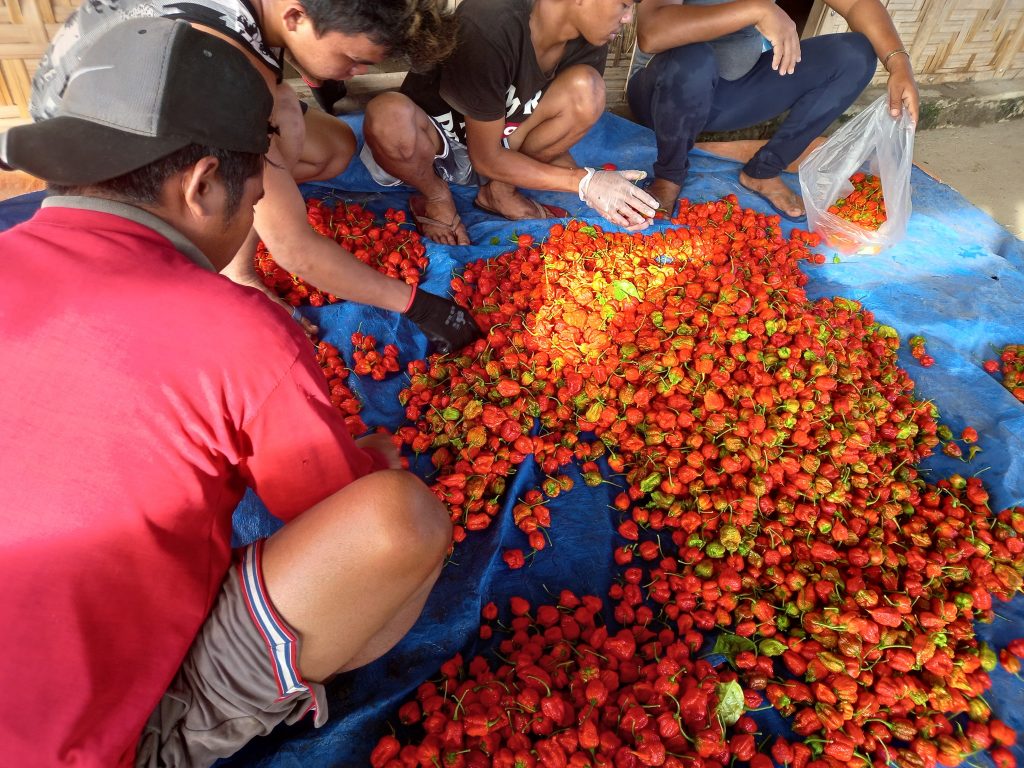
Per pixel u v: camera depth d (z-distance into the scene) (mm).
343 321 2699
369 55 1504
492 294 2754
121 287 1049
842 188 3375
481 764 1601
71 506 1049
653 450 2285
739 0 2975
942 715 1780
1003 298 3137
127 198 1098
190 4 1415
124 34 1090
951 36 4734
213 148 1122
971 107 4902
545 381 2465
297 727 1696
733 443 2252
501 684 1729
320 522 1273
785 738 1769
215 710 1339
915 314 3006
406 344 2711
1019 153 4703
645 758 1592
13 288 1028
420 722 1731
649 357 2459
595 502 2271
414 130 2801
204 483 1166
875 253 3367
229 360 1101
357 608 1331
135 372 1046
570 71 2971
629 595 2008
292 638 1301
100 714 1103
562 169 2893
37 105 1453
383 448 1745
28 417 1022
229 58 1145
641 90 3580
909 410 2479
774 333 2541
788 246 3186
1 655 1026
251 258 2547
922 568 2035
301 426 1223
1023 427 2500
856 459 2244
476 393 2393
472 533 2174
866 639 1846
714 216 3248
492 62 2561
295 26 1464
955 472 2400
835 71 3242
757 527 2111
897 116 3121
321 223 2926
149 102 1049
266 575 1292
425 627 1910
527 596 2045
